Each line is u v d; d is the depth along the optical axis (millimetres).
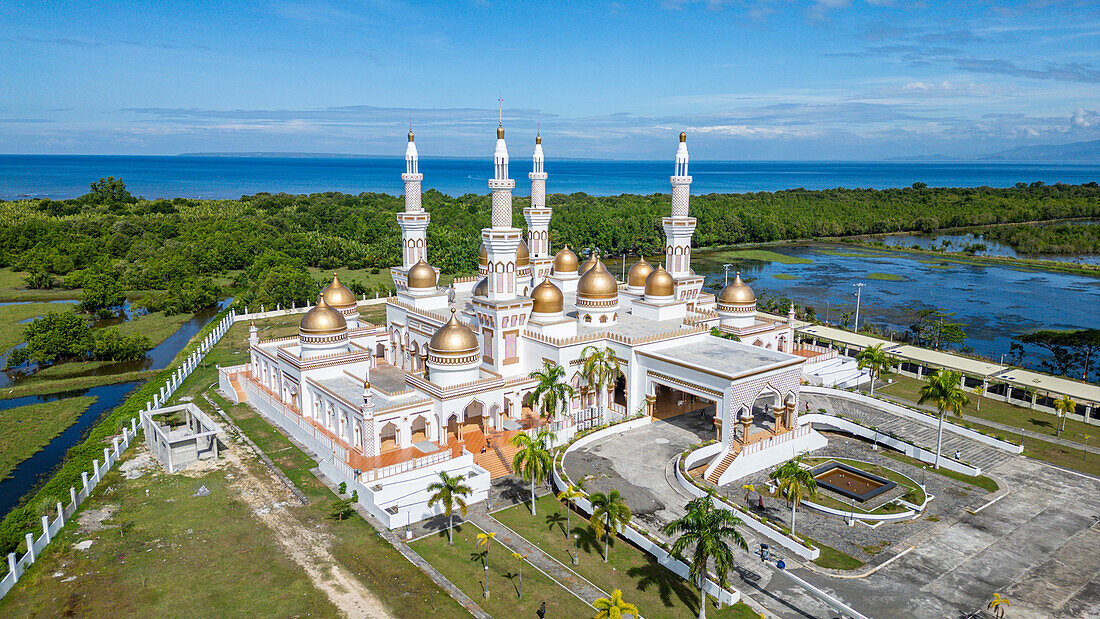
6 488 56188
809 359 82250
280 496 52750
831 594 40500
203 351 91312
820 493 53125
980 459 60125
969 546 46062
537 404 66125
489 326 66562
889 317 118875
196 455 59156
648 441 60531
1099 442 64125
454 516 49875
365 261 161375
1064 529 48469
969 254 192125
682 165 79875
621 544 46219
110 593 40656
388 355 83062
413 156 81250
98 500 51906
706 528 37438
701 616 37500
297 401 67750
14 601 39844
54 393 79438
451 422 63719
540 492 53500
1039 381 75312
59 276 145125
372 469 52562
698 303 83438
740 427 64062
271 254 152125
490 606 39656
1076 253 197000
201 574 42625
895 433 65312
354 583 41844
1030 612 39062
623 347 65625
